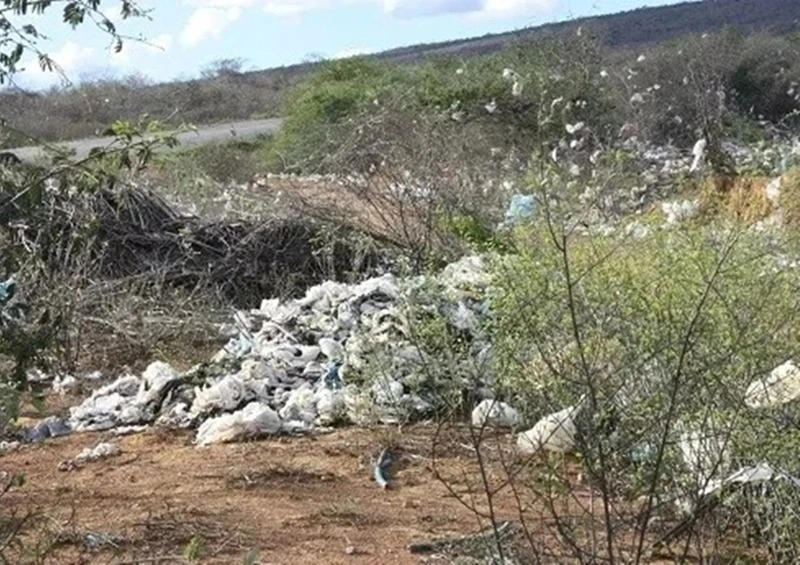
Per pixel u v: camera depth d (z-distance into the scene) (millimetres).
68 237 9164
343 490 5676
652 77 19922
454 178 10898
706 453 4062
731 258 5059
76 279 8977
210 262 10609
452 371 6348
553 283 5180
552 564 4133
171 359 8789
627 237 5523
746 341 4297
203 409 7145
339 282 10406
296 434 6719
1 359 3842
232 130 20953
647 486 4109
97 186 3648
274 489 5730
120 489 5824
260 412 6730
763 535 4297
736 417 4062
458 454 5879
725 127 18750
